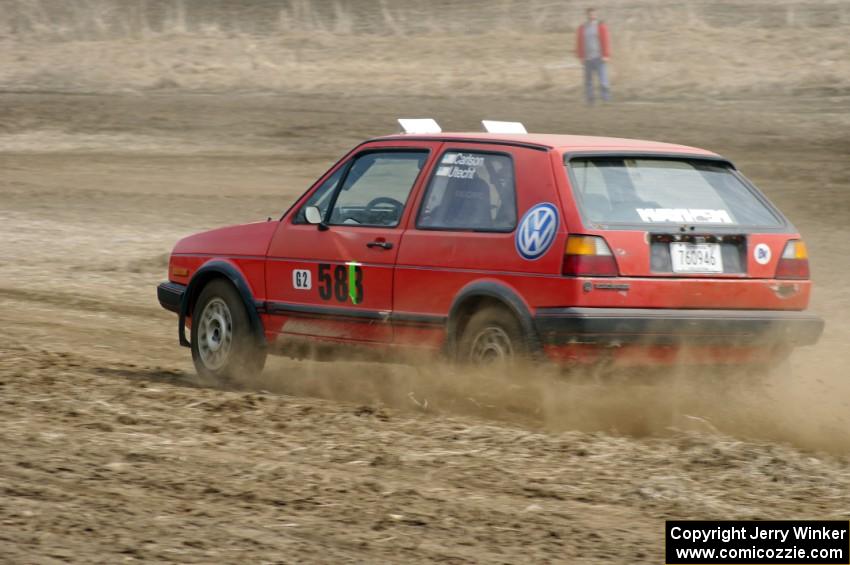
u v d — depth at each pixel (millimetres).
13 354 35750
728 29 132500
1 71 131625
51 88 123562
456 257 28797
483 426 26875
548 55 127875
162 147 98000
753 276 28172
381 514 20969
